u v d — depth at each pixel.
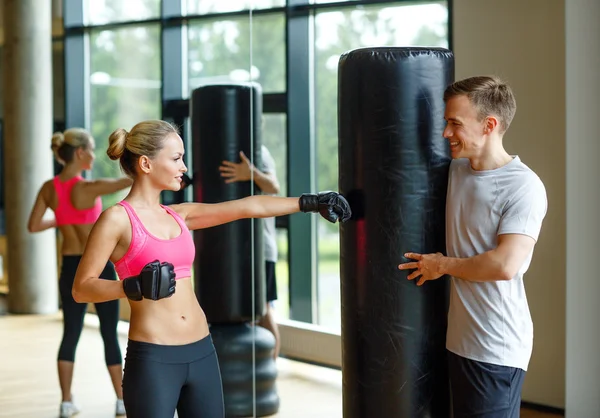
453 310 2.33
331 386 3.52
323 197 2.45
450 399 2.63
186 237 2.23
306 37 4.11
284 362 3.60
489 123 2.23
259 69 4.22
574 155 3.32
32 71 6.30
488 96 2.22
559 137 3.45
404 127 2.42
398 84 2.42
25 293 6.06
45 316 5.96
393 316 2.46
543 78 3.46
